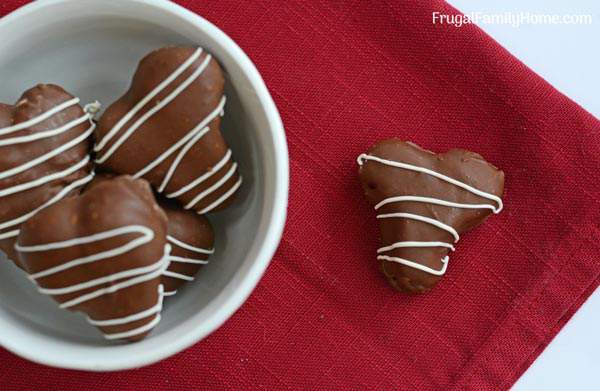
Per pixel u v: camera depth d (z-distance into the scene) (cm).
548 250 30
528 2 30
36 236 22
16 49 25
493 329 30
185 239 25
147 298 23
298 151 29
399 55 30
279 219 24
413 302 30
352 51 29
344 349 29
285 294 29
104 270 22
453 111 30
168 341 23
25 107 24
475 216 29
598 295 30
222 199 25
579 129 29
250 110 24
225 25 29
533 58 30
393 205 29
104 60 26
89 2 24
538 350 30
